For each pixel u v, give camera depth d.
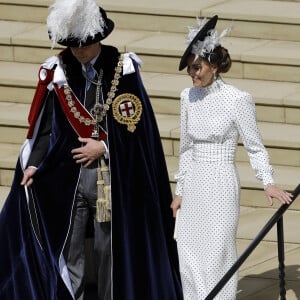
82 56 23.69
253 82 34.41
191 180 23.44
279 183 30.20
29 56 36.50
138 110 24.11
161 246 24.23
